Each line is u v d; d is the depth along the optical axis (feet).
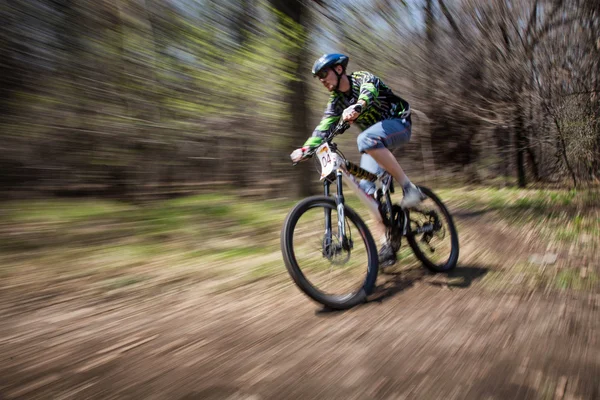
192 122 21.53
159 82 18.74
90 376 7.00
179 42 17.53
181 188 24.08
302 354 7.53
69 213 18.52
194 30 17.01
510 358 7.05
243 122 22.44
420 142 35.81
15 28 16.57
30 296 10.66
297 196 24.16
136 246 15.06
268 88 20.62
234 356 7.54
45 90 18.16
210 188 25.02
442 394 6.17
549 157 34.58
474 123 34.58
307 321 8.94
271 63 18.56
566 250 13.33
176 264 13.19
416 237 11.82
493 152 36.68
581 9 29.94
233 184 25.32
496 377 6.52
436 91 32.89
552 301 9.34
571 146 31.50
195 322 9.07
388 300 9.94
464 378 6.54
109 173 21.75
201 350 7.80
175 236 16.44
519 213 20.40
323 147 10.19
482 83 33.37
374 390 6.35
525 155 35.14
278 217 19.70
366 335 8.16
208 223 18.38
